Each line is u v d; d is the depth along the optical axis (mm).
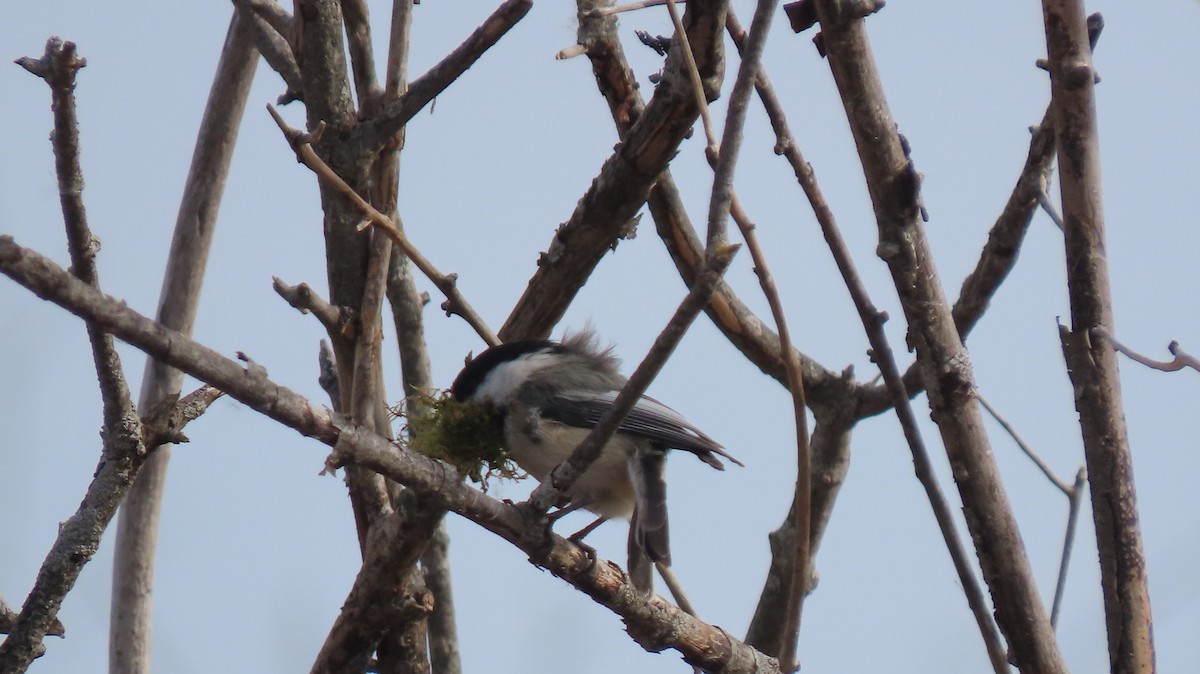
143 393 9883
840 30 7277
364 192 9352
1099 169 7238
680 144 9539
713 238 6453
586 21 10148
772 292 7203
